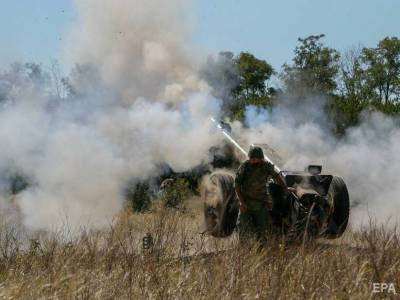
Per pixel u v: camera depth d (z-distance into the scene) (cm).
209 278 1017
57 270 1057
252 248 1116
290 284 976
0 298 966
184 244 1174
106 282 1020
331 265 1030
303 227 1309
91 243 1191
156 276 1032
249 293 947
